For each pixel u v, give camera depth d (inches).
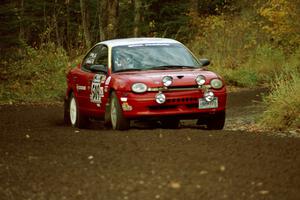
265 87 2074.3
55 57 2134.6
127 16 2913.4
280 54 2411.4
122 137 970.7
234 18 2994.6
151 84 1064.8
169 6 2977.4
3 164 814.5
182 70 1135.6
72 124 1302.9
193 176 689.6
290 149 844.0
